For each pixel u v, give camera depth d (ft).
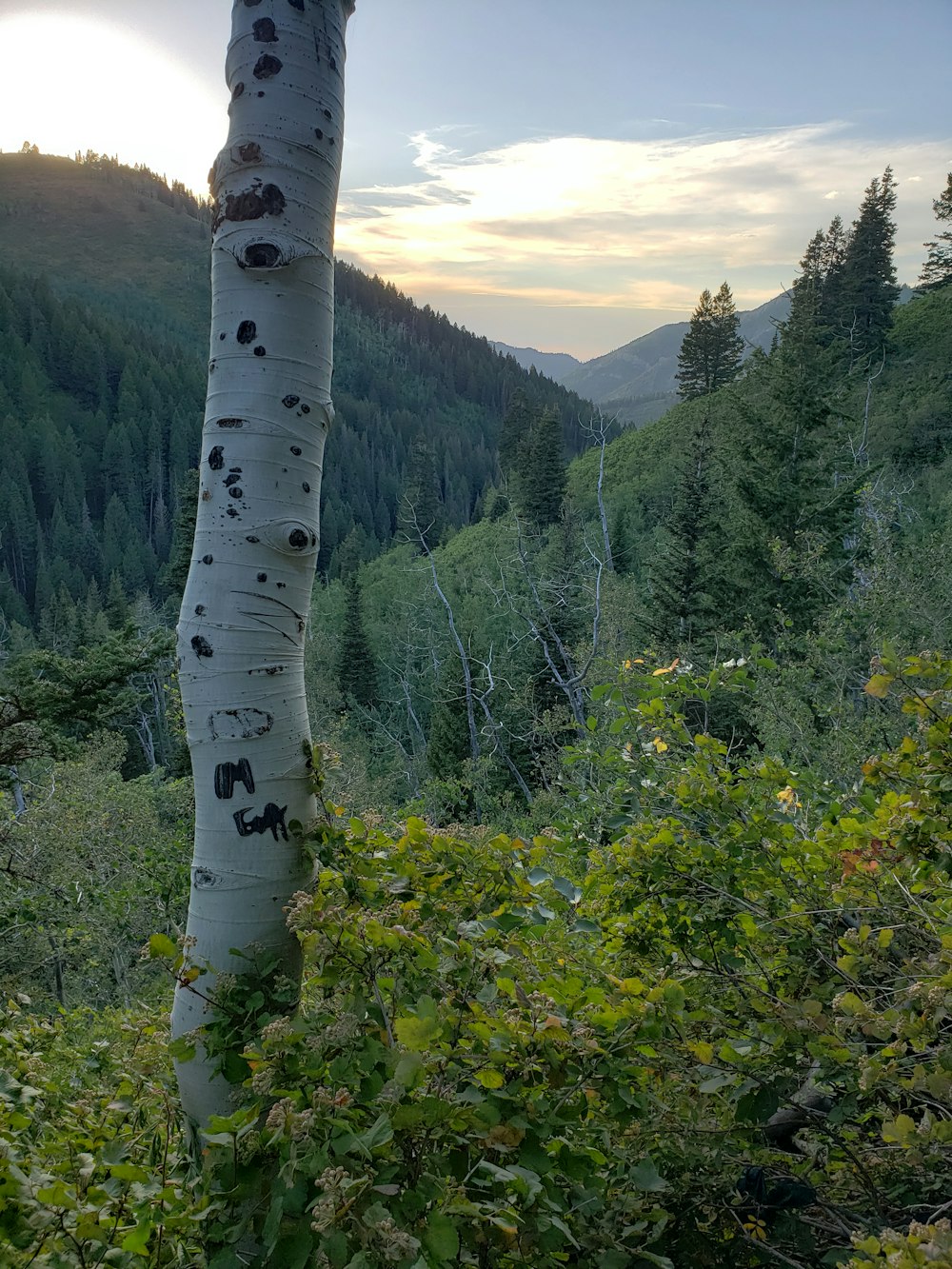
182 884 40.34
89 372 515.50
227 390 8.11
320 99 8.19
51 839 40.98
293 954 8.14
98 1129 7.92
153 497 438.81
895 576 42.73
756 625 59.00
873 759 8.45
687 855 9.78
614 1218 6.47
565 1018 6.92
